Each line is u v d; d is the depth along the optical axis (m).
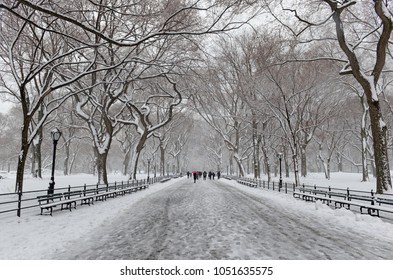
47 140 53.53
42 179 33.06
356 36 24.47
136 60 20.53
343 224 11.21
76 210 14.34
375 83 17.53
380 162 17.00
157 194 24.58
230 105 49.47
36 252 7.39
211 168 105.88
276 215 13.37
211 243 8.26
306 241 8.54
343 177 48.00
